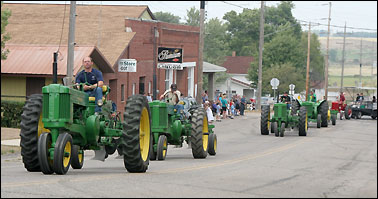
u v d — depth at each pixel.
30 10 47.12
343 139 30.48
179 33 53.12
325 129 39.03
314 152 22.77
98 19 45.59
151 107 18.77
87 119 13.77
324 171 15.75
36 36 43.94
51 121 12.70
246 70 107.25
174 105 20.56
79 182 11.68
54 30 44.66
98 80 14.58
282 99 37.53
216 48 104.62
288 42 92.19
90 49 35.53
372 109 55.00
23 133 13.29
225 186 11.62
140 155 14.09
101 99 14.36
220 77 95.19
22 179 12.20
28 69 35.31
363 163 18.61
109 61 39.69
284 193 10.98
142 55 46.50
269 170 15.62
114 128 15.33
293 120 33.03
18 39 43.75
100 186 11.17
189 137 20.58
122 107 42.69
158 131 18.73
